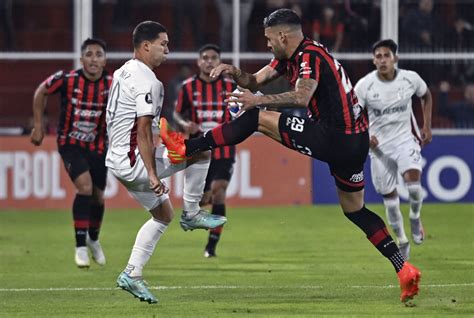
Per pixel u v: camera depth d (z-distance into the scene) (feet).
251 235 151.12
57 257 129.18
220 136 87.25
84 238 118.01
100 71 121.70
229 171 130.82
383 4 182.29
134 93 87.61
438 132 185.47
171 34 184.03
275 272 114.01
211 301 94.07
